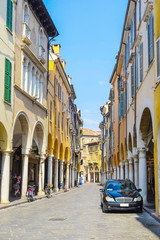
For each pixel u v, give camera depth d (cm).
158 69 1172
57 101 3347
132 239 795
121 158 2875
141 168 1728
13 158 2567
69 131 4512
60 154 3747
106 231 911
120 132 2892
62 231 905
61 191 3478
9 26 1738
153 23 1327
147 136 1738
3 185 1678
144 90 1551
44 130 2605
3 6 1650
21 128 2169
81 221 1119
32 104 2231
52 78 3041
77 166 6512
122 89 2661
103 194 1463
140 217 1247
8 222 1087
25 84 2102
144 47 1580
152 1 1323
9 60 1725
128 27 2206
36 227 977
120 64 2895
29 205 1761
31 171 2984
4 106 1641
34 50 2338
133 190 1485
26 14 2144
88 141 10912
